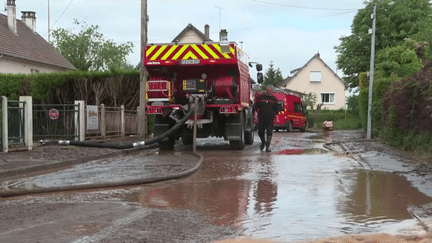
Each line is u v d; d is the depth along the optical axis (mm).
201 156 11172
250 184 7215
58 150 12336
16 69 31312
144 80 18266
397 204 5609
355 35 39688
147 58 13484
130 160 10805
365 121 21281
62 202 5820
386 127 14109
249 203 5730
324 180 7574
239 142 13766
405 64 23125
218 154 12438
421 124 10406
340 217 4930
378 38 38188
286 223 4684
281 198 6039
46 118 15961
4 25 33625
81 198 6109
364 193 6367
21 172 8750
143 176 7863
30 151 12086
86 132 15688
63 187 6691
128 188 6930
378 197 6066
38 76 19344
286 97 29297
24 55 32125
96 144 12273
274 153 12625
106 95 19625
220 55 13094
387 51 23844
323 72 60281
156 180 7500
